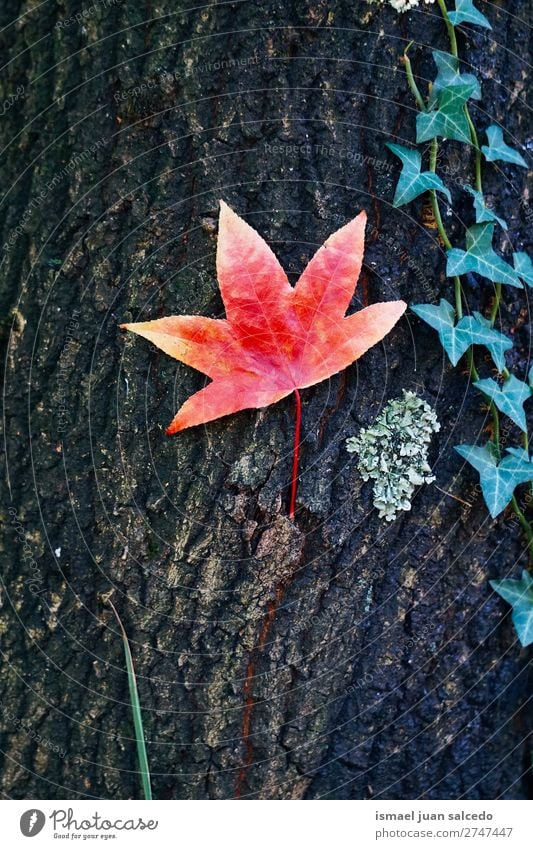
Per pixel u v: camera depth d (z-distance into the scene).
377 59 0.70
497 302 0.73
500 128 0.72
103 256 0.71
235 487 0.72
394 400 0.73
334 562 0.73
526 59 0.73
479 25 0.71
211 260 0.71
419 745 0.76
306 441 0.72
